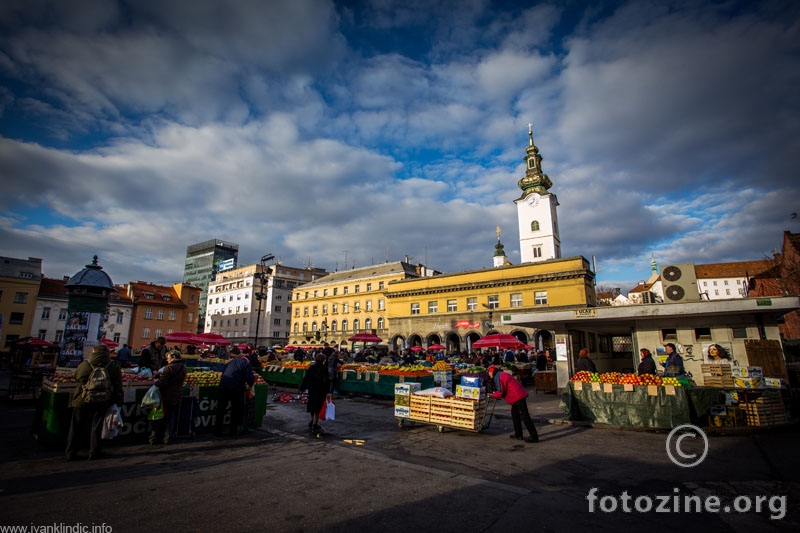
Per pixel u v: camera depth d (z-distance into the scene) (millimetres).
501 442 8586
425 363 21688
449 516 4641
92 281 16969
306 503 5012
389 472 6344
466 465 6824
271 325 82438
